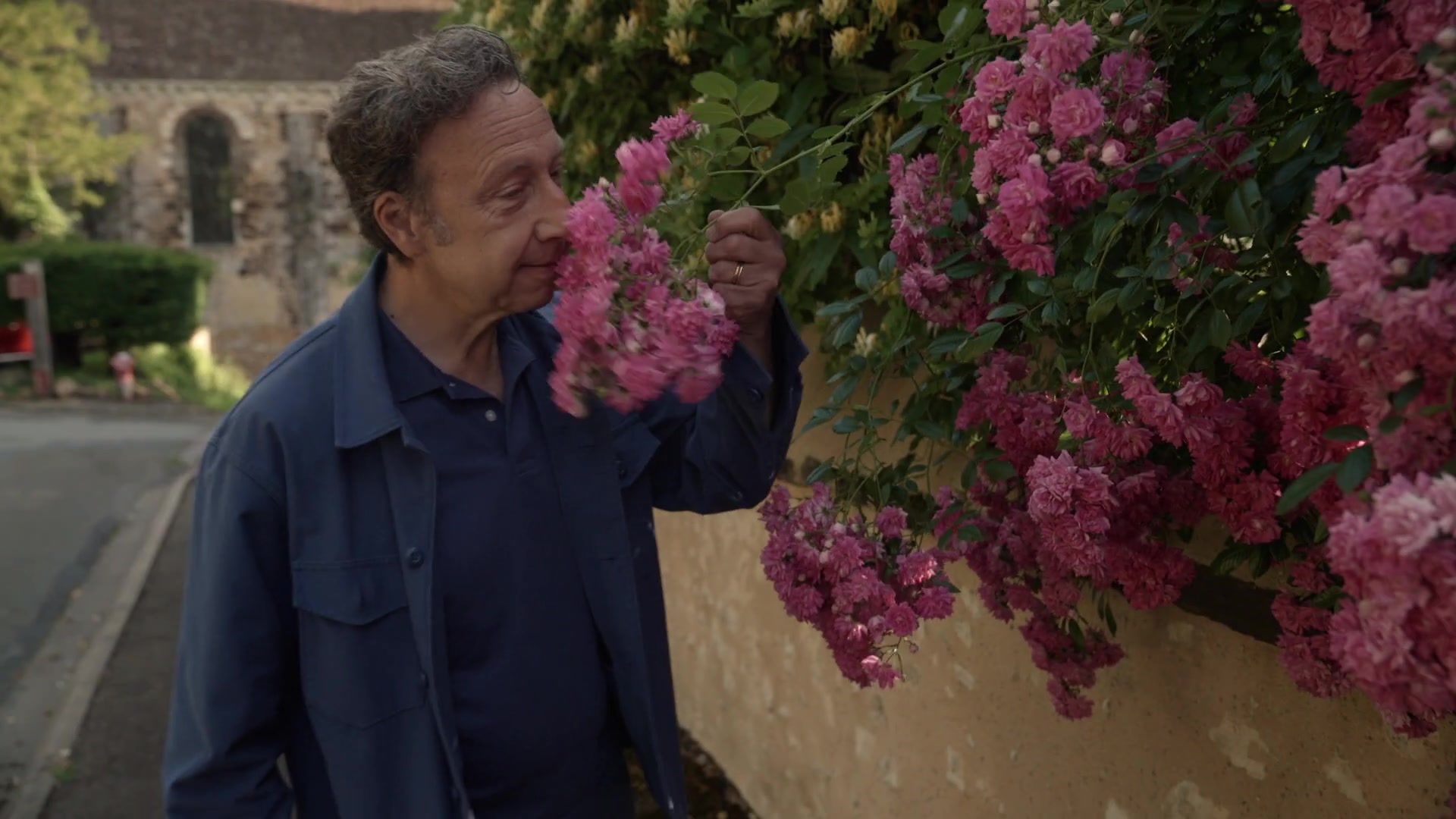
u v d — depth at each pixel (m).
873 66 2.26
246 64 25.66
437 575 1.43
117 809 3.90
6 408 15.65
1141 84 1.34
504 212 1.32
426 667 1.41
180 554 7.55
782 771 3.53
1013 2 1.37
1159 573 1.46
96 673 5.21
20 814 3.84
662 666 1.66
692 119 1.64
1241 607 1.63
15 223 21.23
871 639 1.47
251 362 26.00
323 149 25.97
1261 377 1.29
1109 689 2.01
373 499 1.42
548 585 1.51
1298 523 1.33
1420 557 0.82
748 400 1.46
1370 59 1.02
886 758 2.88
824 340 2.17
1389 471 0.95
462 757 1.48
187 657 1.43
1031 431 1.51
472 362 1.50
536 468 1.52
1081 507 1.34
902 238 1.57
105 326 18.31
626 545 1.55
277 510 1.41
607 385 1.29
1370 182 0.91
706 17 2.33
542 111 1.35
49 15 19.95
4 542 7.53
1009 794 2.36
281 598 1.45
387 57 1.36
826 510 1.51
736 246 1.38
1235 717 1.72
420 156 1.31
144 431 13.66
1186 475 1.46
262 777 1.46
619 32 2.45
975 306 1.58
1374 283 0.87
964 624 2.47
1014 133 1.30
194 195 25.80
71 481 9.80
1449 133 0.87
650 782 1.61
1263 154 1.32
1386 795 1.48
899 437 1.81
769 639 3.56
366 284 1.48
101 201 22.28
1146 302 1.44
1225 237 1.34
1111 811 2.03
